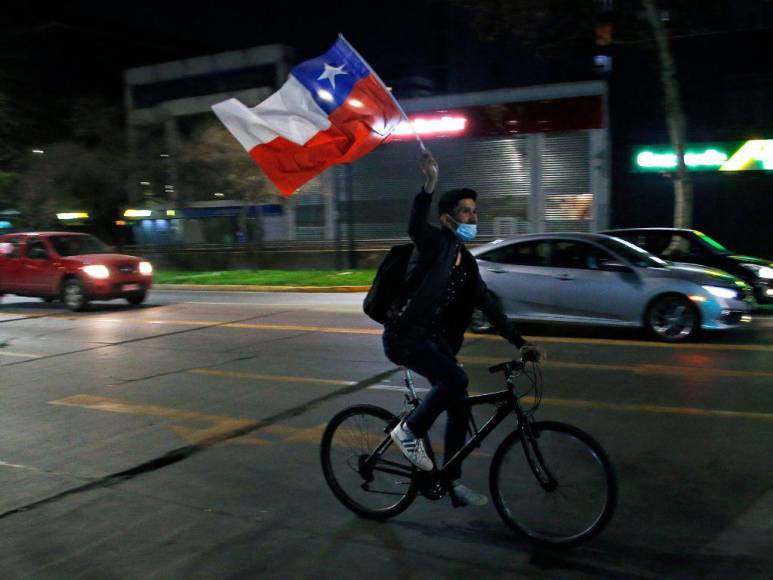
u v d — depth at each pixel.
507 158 26.72
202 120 34.12
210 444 6.18
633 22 19.84
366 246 28.06
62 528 4.50
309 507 4.75
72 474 5.51
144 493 5.07
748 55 21.97
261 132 4.93
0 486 5.27
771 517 4.32
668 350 9.50
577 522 3.93
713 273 10.43
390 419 4.45
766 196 22.19
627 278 10.34
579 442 3.92
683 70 22.77
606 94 24.62
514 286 11.05
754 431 5.98
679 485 4.86
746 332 10.86
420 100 27.97
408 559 3.95
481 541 4.14
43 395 8.22
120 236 36.12
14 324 14.74
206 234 34.00
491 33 19.27
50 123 35.09
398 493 4.45
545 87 25.52
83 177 29.36
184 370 9.34
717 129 22.55
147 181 28.80
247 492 5.04
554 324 11.96
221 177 27.08
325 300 17.67
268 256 29.12
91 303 18.47
